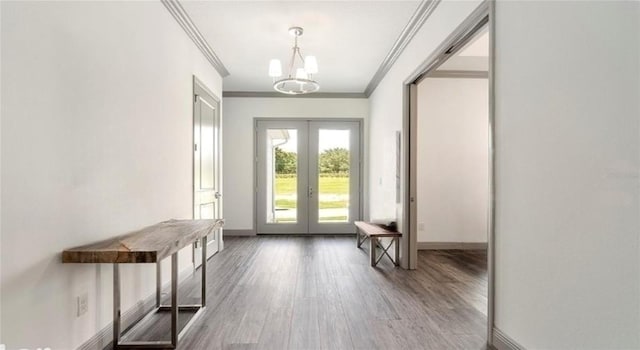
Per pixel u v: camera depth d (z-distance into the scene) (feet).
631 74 3.88
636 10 3.83
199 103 12.69
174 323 6.64
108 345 6.71
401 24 11.19
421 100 16.21
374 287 10.42
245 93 19.84
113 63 7.03
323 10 10.34
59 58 5.48
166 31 9.73
